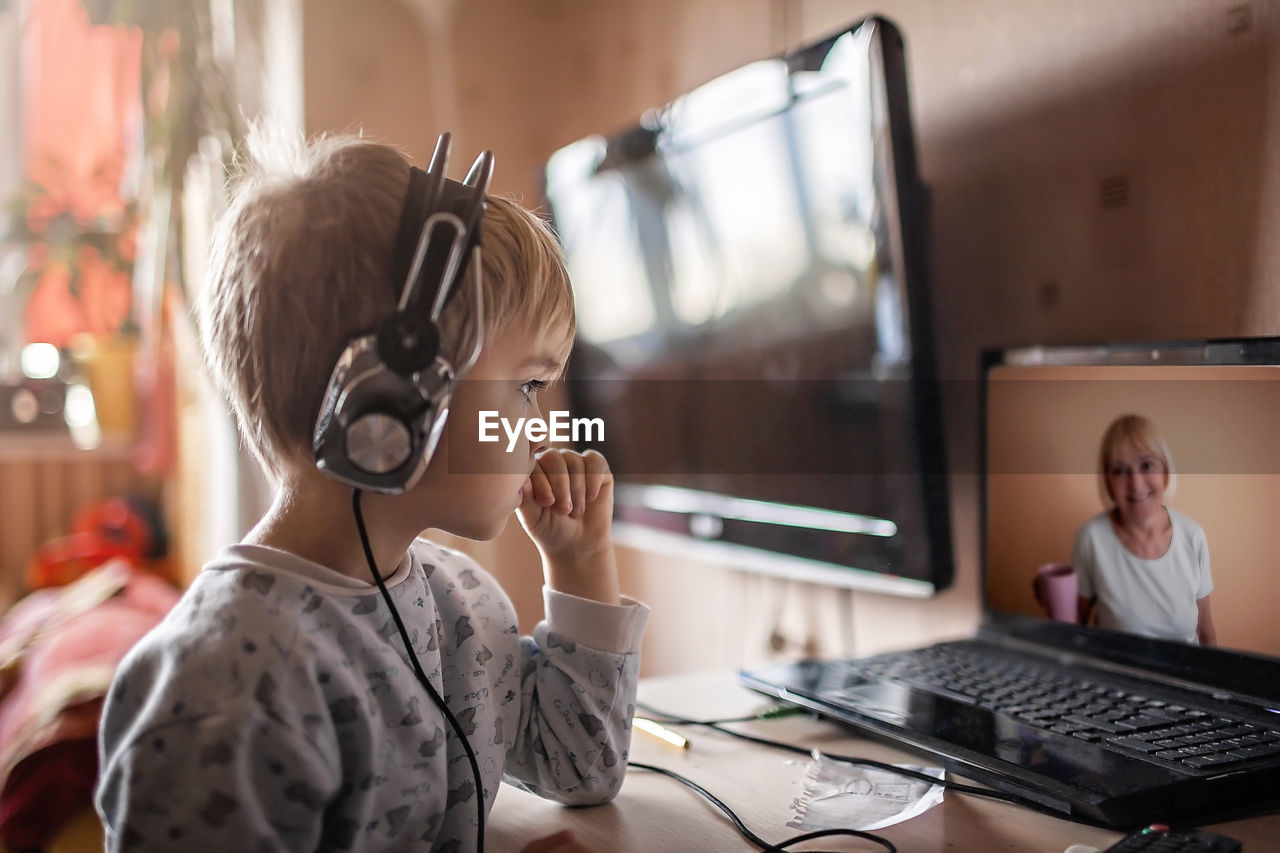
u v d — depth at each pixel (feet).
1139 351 2.70
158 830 1.69
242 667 1.80
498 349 2.09
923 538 3.31
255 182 2.16
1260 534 2.39
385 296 1.95
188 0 5.98
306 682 1.85
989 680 2.81
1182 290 2.89
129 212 6.84
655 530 4.97
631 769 2.57
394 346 1.80
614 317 5.11
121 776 1.74
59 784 3.40
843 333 3.57
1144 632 2.70
